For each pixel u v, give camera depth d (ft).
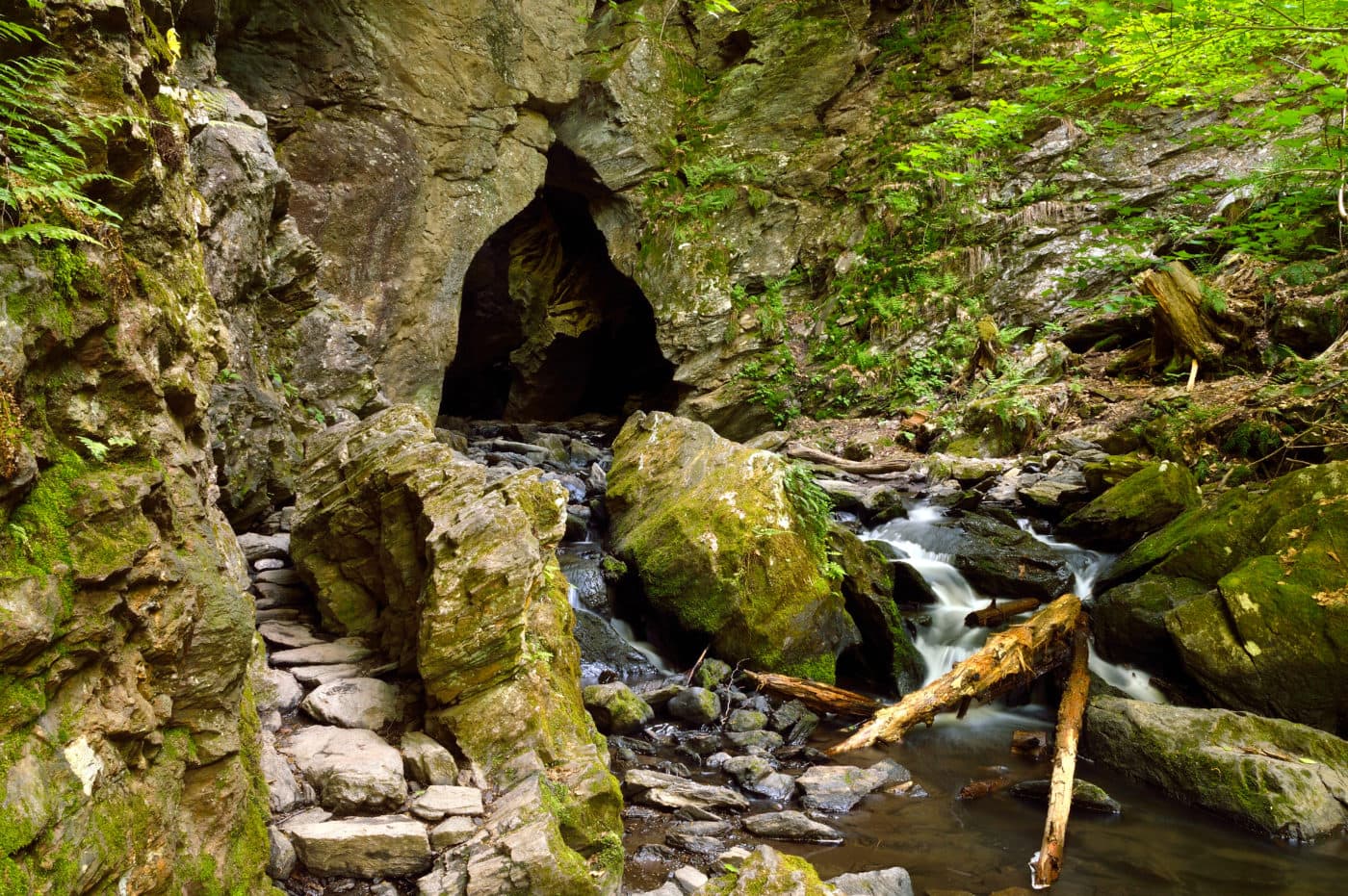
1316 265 35.91
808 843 15.24
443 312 40.14
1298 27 22.07
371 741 13.76
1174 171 45.14
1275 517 21.21
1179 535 23.53
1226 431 29.99
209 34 23.82
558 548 27.73
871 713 21.30
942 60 51.96
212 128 21.35
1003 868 14.57
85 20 8.70
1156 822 16.31
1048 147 48.14
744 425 49.90
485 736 13.51
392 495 16.80
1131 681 21.86
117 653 7.73
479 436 48.88
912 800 17.04
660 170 52.13
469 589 14.03
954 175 37.37
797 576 22.89
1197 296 36.40
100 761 7.18
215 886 8.59
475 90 40.55
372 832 11.58
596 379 64.85
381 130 37.29
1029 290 45.62
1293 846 15.40
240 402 21.81
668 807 15.97
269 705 14.43
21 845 6.11
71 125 8.38
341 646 17.12
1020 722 21.29
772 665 22.20
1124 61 26.89
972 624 24.06
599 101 50.21
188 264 11.89
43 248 7.52
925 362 45.75
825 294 51.11
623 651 22.98
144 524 8.23
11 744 6.38
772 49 53.62
